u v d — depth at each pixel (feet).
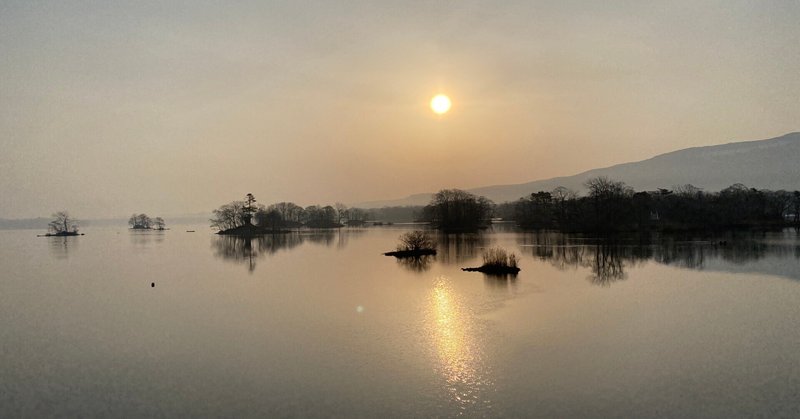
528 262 267.39
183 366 112.47
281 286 215.92
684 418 82.74
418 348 120.26
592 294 177.88
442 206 636.48
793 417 82.33
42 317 164.76
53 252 444.55
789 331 129.08
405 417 85.20
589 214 507.30
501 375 102.32
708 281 199.11
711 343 120.06
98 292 213.25
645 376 100.37
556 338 125.59
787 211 582.76
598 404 88.33
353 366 109.29
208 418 86.28
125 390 99.40
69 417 88.17
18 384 103.81
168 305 180.86
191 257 370.94
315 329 139.74
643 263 252.83
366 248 419.13
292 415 86.63
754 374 100.48
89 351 125.39
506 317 146.72
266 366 110.73
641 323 138.10
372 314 155.33
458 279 217.97
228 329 142.92
